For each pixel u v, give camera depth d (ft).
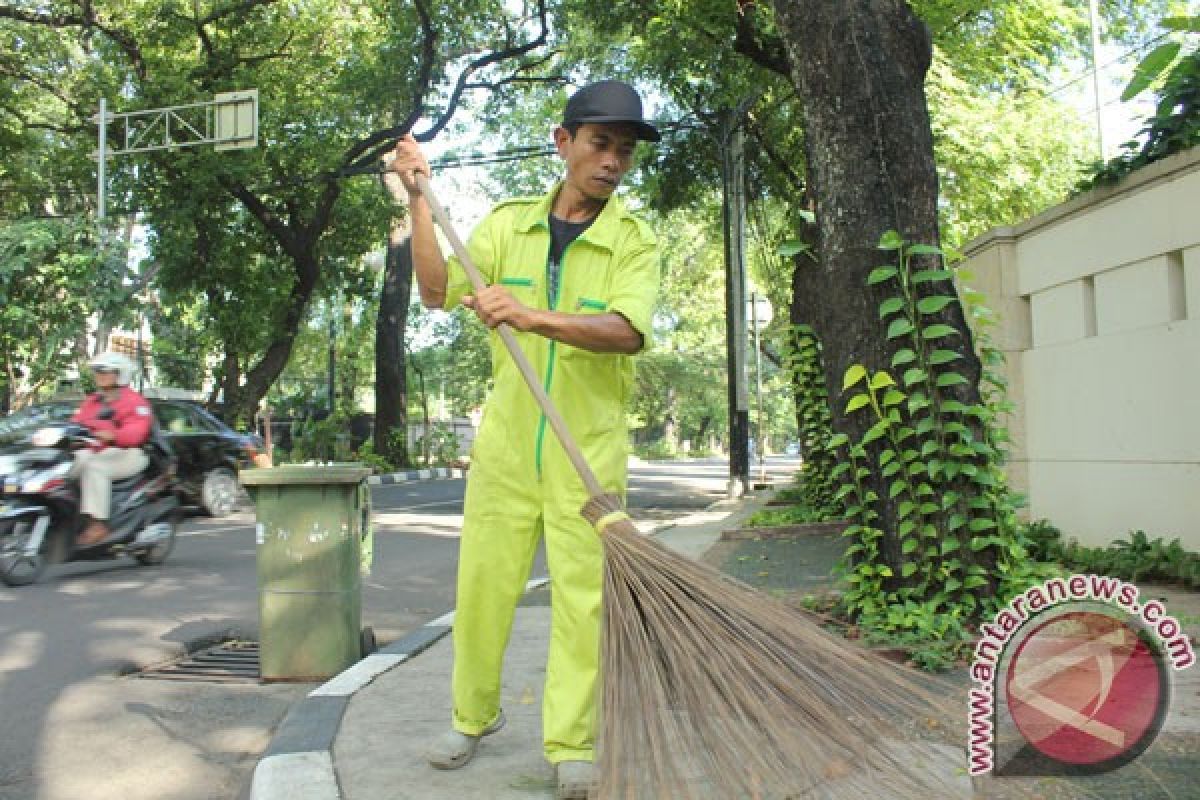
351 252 64.13
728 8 38.93
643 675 7.48
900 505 14.98
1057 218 22.24
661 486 71.36
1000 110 54.44
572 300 9.57
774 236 60.95
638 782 7.09
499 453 9.52
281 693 14.69
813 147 15.99
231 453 42.19
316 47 61.62
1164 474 19.02
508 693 12.78
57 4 57.77
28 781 11.16
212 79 56.85
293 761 10.03
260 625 15.38
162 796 10.77
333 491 15.33
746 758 7.02
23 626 19.27
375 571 26.78
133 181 55.67
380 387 77.30
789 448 250.98
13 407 61.31
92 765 11.69
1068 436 22.18
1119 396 20.29
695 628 7.57
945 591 14.60
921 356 14.98
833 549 27.04
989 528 14.75
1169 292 18.99
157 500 26.86
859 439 15.51
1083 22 57.47
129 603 21.70
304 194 59.77
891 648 13.43
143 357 73.26
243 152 53.06
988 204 55.26
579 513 9.14
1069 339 22.18
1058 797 7.95
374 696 12.67
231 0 57.77
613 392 9.59
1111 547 20.27
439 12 55.36
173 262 57.06
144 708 13.91
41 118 69.21
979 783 8.13
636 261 9.50
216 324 61.57
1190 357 18.25
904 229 15.30
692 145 55.42
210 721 13.37
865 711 7.24
